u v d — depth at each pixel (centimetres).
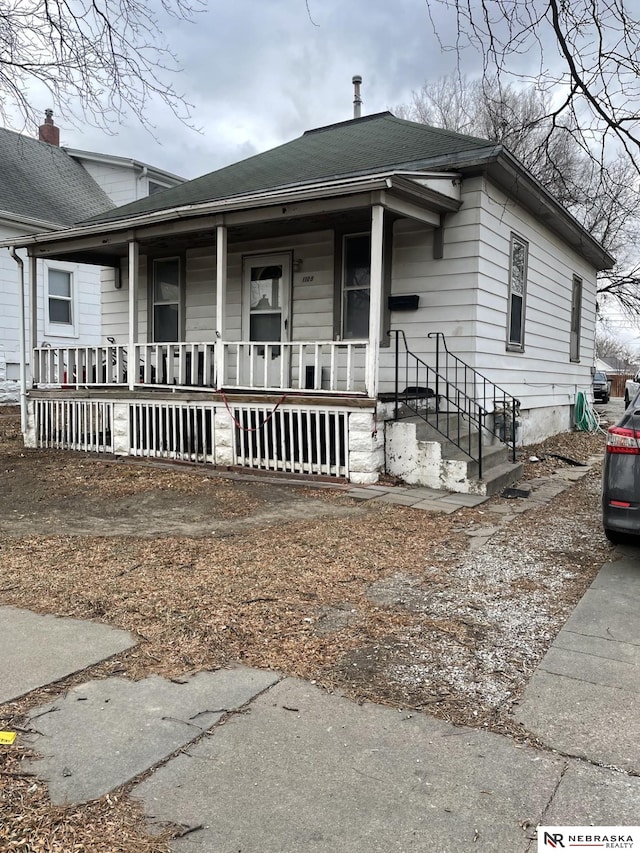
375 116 1205
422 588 428
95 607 386
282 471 808
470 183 860
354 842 199
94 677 302
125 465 886
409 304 898
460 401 877
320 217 888
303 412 794
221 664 316
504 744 252
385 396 775
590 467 983
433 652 333
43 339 1598
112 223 914
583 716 272
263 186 933
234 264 1065
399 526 582
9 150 1738
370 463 752
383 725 264
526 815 211
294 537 543
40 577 440
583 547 529
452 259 875
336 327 960
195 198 1002
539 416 1189
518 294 1043
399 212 774
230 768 234
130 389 947
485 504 682
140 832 202
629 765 238
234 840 199
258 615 376
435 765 237
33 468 872
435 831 203
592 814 212
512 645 343
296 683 298
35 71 725
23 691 287
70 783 224
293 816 210
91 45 692
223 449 852
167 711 272
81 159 1908
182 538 542
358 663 319
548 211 1053
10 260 1523
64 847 195
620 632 360
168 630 353
